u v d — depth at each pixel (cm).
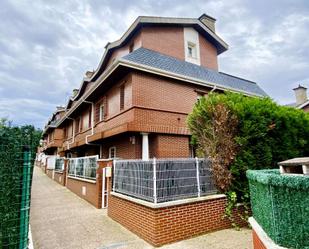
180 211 532
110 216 749
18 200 332
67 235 581
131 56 1056
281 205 293
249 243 481
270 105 681
